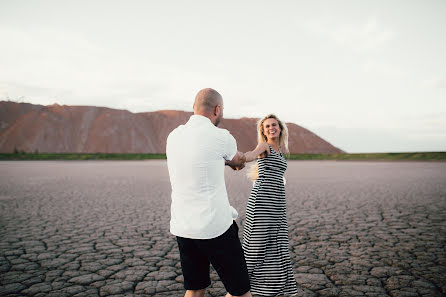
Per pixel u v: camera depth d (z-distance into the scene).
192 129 2.01
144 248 4.85
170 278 3.69
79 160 47.38
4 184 14.14
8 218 7.04
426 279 3.59
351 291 3.30
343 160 41.91
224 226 2.00
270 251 2.86
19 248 4.84
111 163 37.22
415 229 5.85
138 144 128.25
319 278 3.65
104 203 9.08
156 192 11.48
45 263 4.19
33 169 25.31
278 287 2.82
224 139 2.00
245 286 2.08
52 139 119.94
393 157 40.75
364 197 9.88
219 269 2.06
